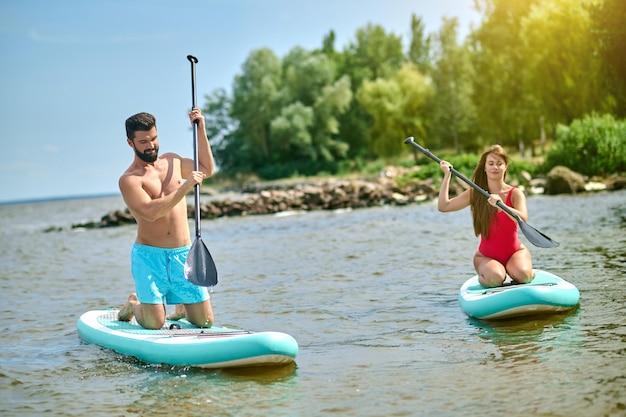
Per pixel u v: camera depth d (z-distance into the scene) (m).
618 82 25.28
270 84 70.12
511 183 23.89
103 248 15.65
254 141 72.31
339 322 6.03
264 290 7.91
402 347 5.05
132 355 5.13
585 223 12.29
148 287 5.40
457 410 3.65
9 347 5.76
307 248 11.98
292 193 26.19
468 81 49.22
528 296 5.48
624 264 7.75
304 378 4.41
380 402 3.87
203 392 4.22
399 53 84.62
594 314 5.53
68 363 5.09
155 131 5.46
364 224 16.06
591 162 24.30
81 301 8.10
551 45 29.00
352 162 71.44
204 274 5.22
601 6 24.88
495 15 41.69
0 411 4.10
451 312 6.10
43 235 22.30
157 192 5.45
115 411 3.98
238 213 24.44
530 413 3.52
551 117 30.06
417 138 58.03
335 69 79.56
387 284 7.75
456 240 11.55
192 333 5.15
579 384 3.89
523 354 4.58
